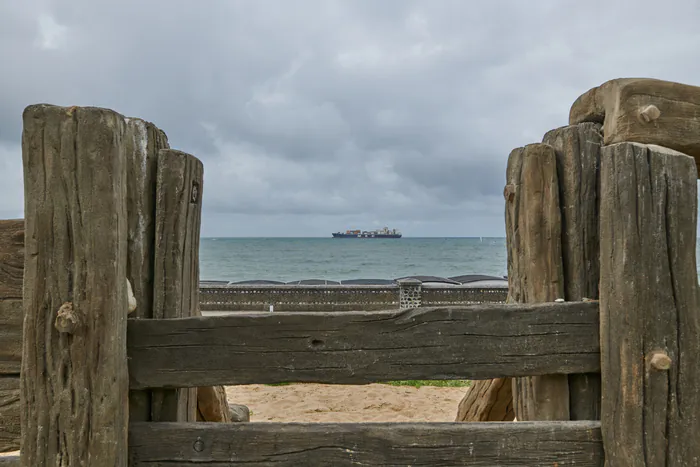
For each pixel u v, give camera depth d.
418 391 5.79
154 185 1.94
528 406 2.00
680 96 1.85
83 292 1.60
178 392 1.89
